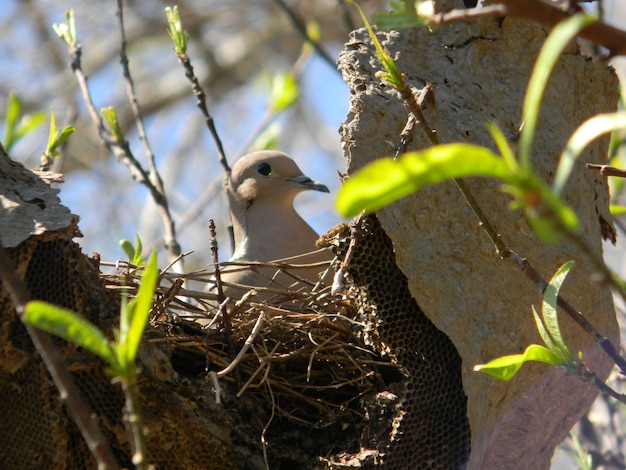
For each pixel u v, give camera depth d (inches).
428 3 202.5
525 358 226.7
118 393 302.2
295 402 326.3
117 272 409.7
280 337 339.0
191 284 623.2
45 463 301.6
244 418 316.8
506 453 311.0
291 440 318.0
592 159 343.0
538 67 148.6
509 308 309.4
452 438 304.7
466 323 306.0
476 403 299.1
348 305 345.7
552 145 331.0
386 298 316.8
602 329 324.2
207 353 319.9
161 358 304.2
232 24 829.8
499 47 346.0
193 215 537.0
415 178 144.3
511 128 334.0
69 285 297.0
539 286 237.6
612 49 197.8
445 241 313.1
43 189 300.8
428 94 326.0
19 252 288.2
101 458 178.5
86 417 179.9
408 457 304.7
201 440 308.7
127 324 183.3
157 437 306.5
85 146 798.5
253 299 404.5
